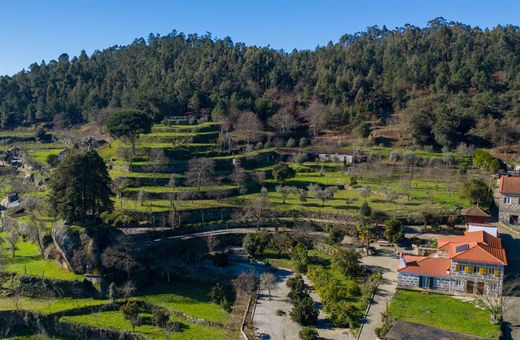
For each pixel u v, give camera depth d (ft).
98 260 281.54
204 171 410.11
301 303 238.07
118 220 333.83
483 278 246.88
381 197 396.16
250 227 355.97
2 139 612.70
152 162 426.51
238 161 460.14
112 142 528.63
